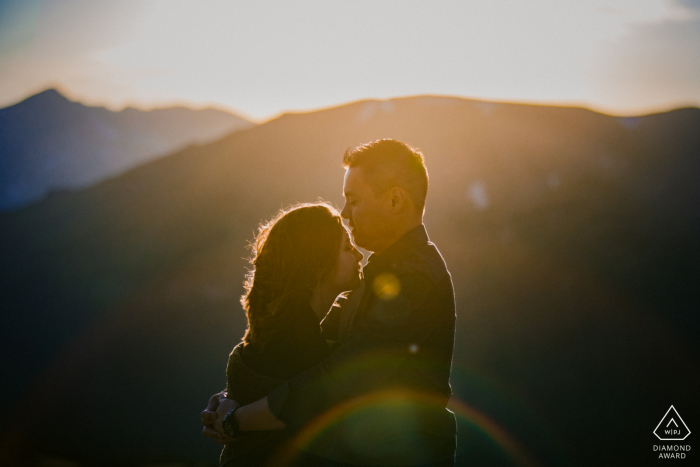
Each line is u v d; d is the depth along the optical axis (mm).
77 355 46000
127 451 38000
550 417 35719
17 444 38656
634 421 34781
